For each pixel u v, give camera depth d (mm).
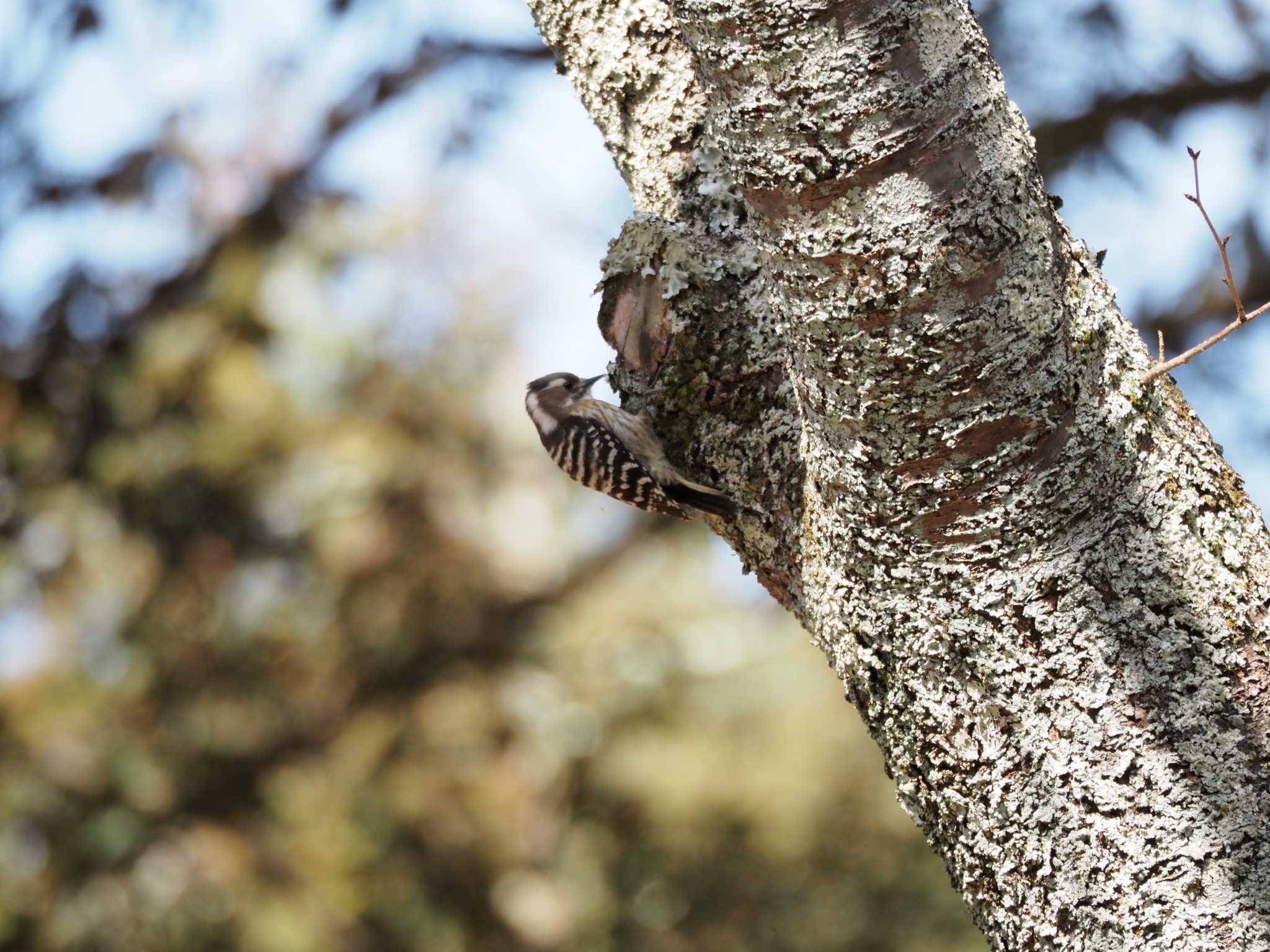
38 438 10766
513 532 13812
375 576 13258
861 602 3258
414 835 13273
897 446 3033
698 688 13680
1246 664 2994
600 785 13414
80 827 12359
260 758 13070
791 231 2949
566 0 4395
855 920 13156
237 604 12547
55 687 12445
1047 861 3045
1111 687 3008
